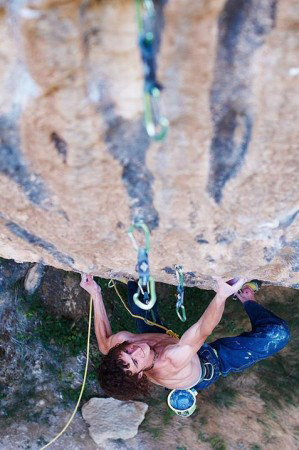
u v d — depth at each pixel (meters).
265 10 1.56
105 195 2.16
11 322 5.43
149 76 1.68
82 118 1.82
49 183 2.13
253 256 2.57
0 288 5.32
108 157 1.97
